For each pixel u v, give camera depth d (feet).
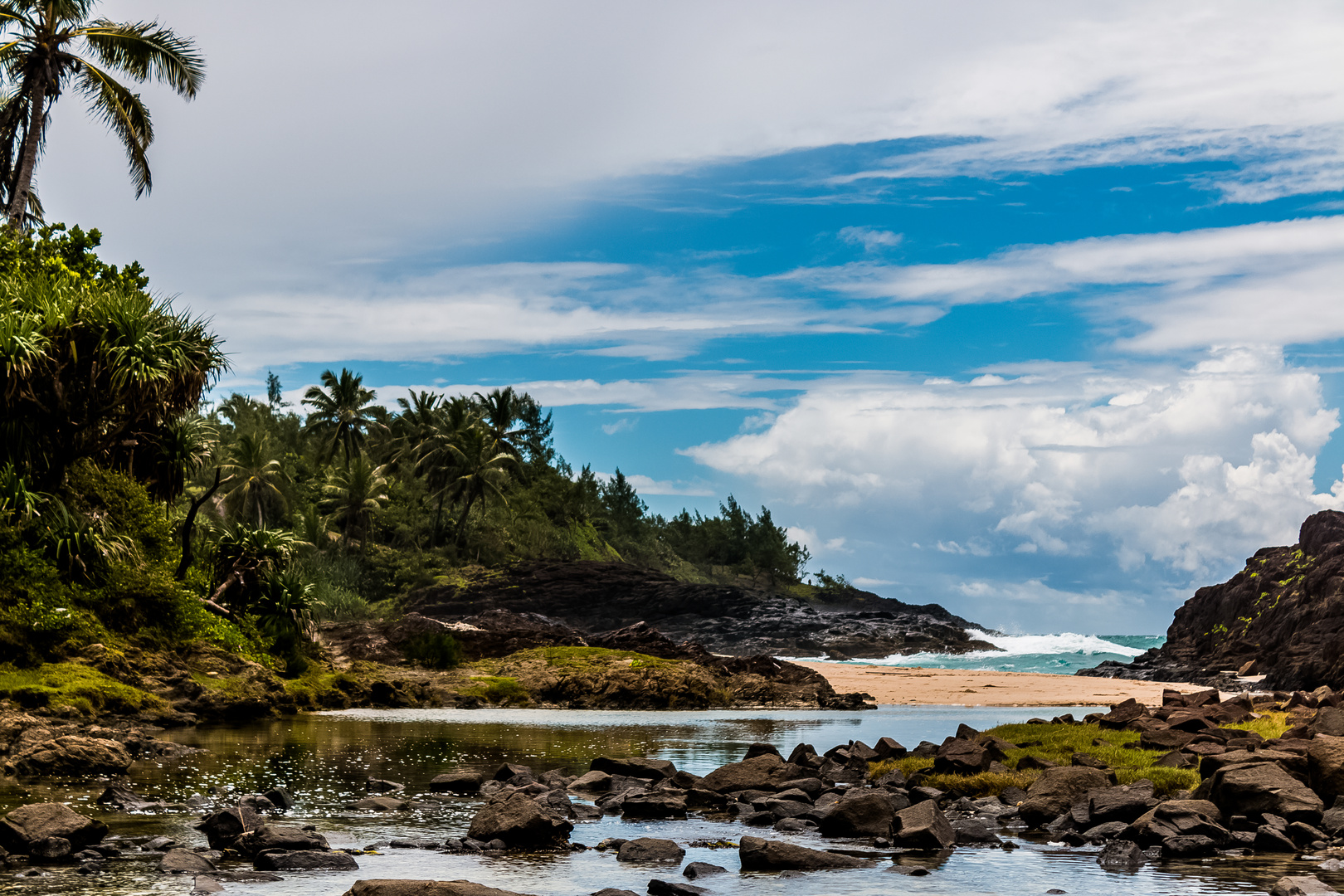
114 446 115.03
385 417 441.68
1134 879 34.86
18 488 94.94
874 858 39.17
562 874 35.29
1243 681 224.74
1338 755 46.34
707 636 408.87
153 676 97.91
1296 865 37.19
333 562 337.11
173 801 48.73
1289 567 258.16
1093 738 68.90
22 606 88.48
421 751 77.00
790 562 622.13
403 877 34.12
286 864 35.19
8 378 93.30
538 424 547.90
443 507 418.31
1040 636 486.79
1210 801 44.68
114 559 102.27
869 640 416.87
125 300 103.04
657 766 60.85
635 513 604.90
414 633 167.53
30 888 30.99
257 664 114.52
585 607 404.16
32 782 55.36
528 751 78.69
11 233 115.55
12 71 116.67
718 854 39.60
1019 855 39.91
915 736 97.35
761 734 98.73
